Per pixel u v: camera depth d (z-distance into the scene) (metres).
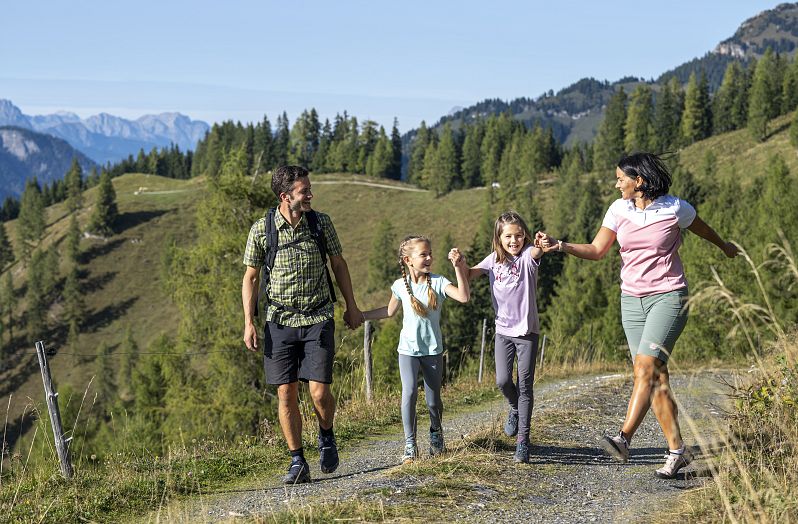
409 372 6.03
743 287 25.64
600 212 102.12
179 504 5.43
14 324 125.12
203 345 26.33
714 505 4.28
